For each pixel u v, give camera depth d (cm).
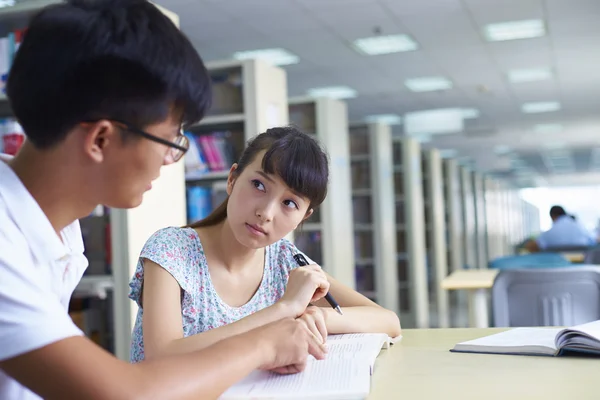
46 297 80
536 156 1962
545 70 905
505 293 318
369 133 675
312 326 125
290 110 553
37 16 78
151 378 86
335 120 560
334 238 541
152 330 130
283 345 111
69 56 74
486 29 709
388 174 700
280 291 159
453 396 104
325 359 122
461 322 812
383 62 839
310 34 710
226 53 781
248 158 140
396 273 731
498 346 135
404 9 634
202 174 402
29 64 75
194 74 81
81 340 82
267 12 632
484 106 1159
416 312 779
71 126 76
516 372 118
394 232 713
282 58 809
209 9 617
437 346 146
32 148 81
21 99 75
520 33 726
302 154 134
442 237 936
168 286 136
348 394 101
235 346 102
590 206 3381
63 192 82
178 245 145
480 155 1891
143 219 330
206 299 145
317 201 140
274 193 135
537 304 312
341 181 565
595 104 1159
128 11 78
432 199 922
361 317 152
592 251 525
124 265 318
